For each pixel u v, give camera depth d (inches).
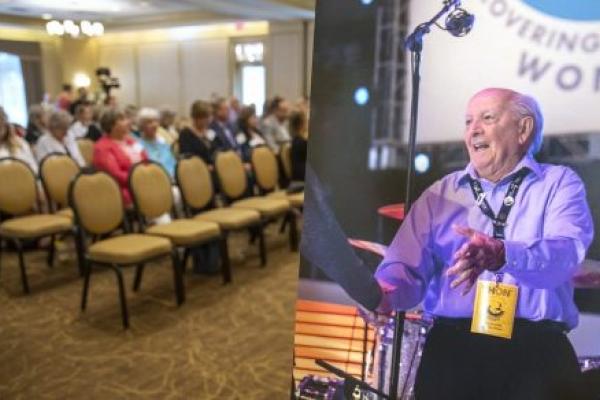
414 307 58.3
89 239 167.0
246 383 103.3
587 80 50.9
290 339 122.1
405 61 55.4
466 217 55.5
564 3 50.6
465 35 53.4
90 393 99.0
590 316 53.6
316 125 58.7
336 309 60.8
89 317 132.1
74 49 523.5
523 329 55.3
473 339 56.9
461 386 57.7
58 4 380.8
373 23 55.9
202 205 166.2
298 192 192.5
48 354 113.4
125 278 160.2
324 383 62.1
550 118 52.2
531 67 52.1
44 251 185.9
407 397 59.6
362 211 58.7
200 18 423.5
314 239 60.6
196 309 138.3
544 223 53.4
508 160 53.7
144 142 190.9
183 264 163.9
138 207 144.6
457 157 55.1
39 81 512.7
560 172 52.6
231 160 182.9
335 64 57.4
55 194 164.6
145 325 128.3
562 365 54.9
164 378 104.6
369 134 57.3
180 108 502.0
